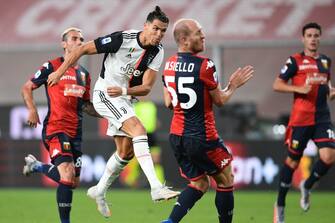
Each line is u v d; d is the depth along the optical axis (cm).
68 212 2883
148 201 4572
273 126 6344
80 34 3008
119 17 7794
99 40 2689
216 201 2683
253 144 5406
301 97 3428
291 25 7431
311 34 3425
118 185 5509
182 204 2645
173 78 2583
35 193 5156
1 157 5647
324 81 3431
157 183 2602
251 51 7425
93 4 7981
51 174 3184
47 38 7638
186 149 2602
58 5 8019
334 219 3559
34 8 7994
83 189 5475
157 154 5459
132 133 2711
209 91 2552
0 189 5559
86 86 3061
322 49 7481
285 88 3378
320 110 3425
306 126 3416
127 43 2695
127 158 2938
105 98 2758
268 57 7450
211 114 2600
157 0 7888
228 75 7225
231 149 5444
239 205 4312
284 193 3334
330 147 3394
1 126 5844
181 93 2564
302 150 3416
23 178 5622
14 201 4538
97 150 5525
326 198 4772
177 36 2591
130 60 2717
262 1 7706
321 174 3459
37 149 5597
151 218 3650
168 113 5481
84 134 5553
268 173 5375
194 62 2550
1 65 7756
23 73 7712
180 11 7738
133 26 7662
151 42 2672
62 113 2955
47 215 3781
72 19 7825
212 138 2581
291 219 3562
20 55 7738
